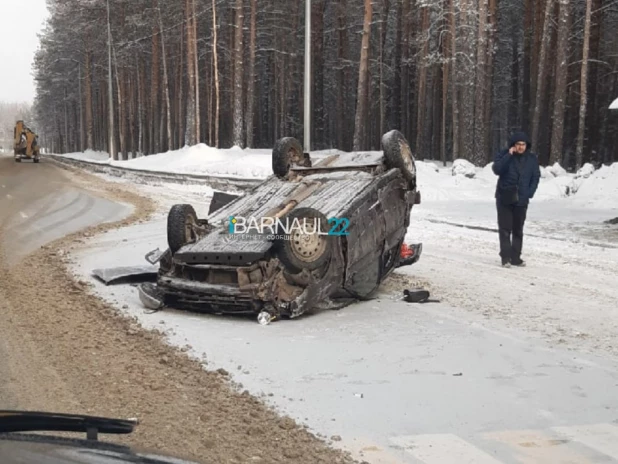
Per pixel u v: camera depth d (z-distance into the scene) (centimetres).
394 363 615
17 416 244
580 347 666
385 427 475
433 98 5212
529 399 529
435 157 5200
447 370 596
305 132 2267
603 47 4169
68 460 199
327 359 625
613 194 2055
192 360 618
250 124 4641
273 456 424
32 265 1097
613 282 970
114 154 4872
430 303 858
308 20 2248
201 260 772
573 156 4134
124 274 978
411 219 1712
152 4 5456
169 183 2867
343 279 802
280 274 754
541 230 1517
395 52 5041
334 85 6019
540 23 3781
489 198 2323
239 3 3884
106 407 501
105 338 692
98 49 6744
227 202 975
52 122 11512
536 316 786
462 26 3275
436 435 462
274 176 981
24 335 698
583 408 511
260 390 546
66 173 3609
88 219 1689
